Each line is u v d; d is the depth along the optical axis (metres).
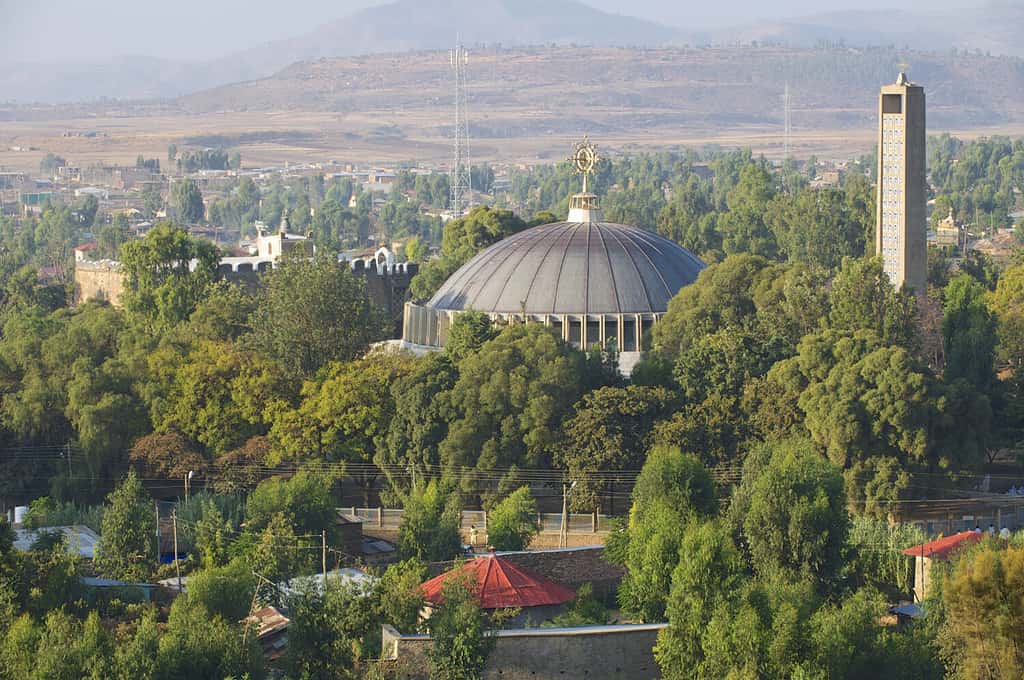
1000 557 172.25
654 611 190.88
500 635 172.75
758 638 166.12
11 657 171.75
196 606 183.38
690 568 177.75
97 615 181.12
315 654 178.38
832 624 169.62
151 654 171.38
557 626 188.75
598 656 174.75
